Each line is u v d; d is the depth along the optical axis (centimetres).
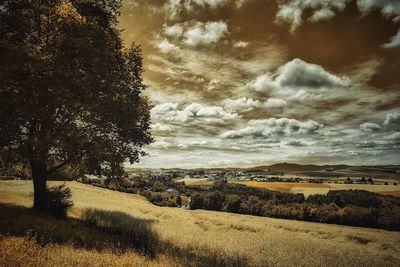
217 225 3114
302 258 1350
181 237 1653
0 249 784
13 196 2400
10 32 1502
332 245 2027
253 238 1988
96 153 1585
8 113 1396
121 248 1172
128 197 6412
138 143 1983
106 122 1777
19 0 1530
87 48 1483
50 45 1569
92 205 3034
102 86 1572
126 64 1942
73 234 1340
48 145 1411
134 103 1934
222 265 1159
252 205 7712
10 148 1492
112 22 1903
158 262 989
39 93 1362
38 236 1147
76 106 1521
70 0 1753
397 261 1603
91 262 798
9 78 1325
